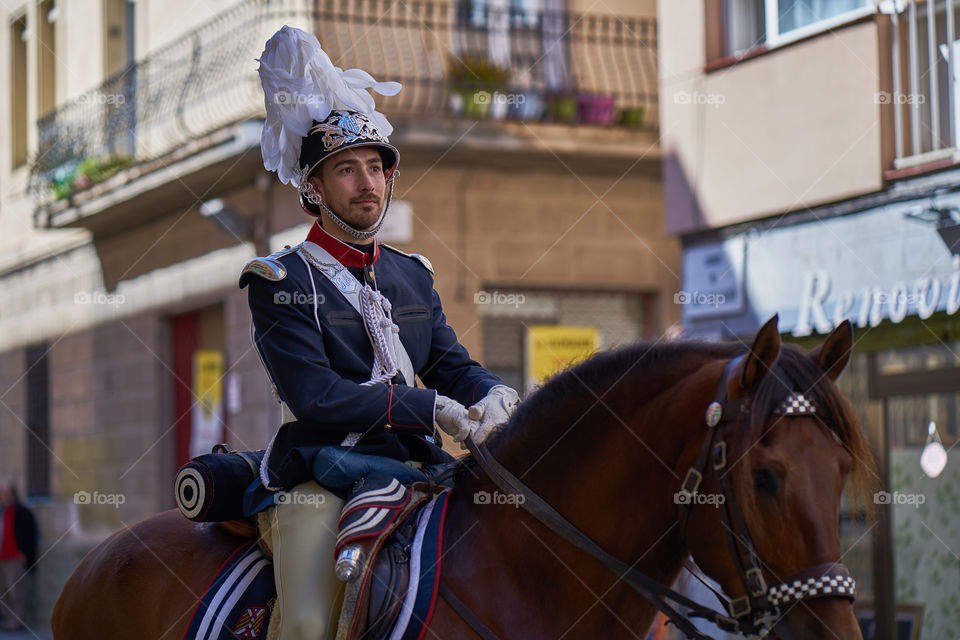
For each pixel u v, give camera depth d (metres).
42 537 19.33
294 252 4.20
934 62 10.40
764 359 3.42
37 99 19.17
